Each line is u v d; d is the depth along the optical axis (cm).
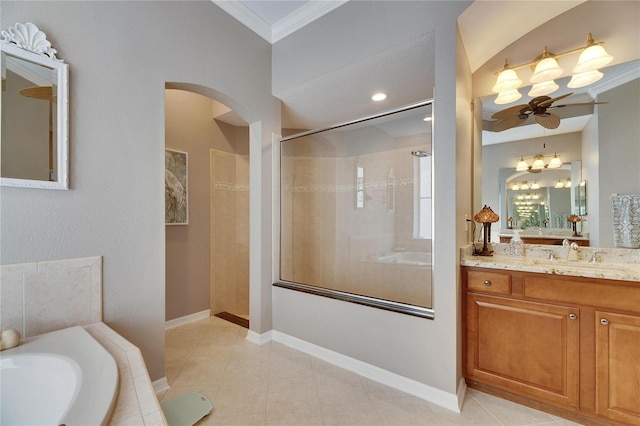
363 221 341
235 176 374
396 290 320
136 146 184
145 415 85
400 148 314
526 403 177
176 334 286
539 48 213
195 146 330
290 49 264
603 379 152
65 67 153
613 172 194
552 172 216
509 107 231
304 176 333
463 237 201
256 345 262
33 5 144
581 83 200
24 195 142
